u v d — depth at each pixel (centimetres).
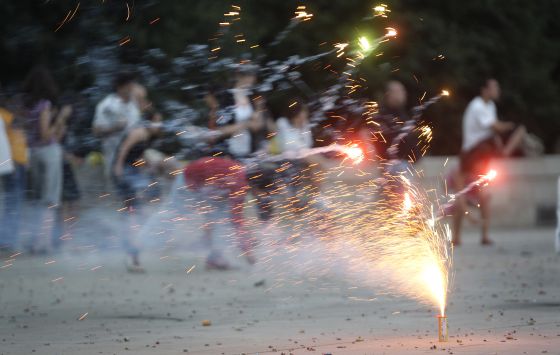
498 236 4088
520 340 1542
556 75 6212
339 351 1467
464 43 5528
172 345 1559
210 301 2119
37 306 2067
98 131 2912
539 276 2536
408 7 5428
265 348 1514
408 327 1703
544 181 4747
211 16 4391
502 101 5775
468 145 3716
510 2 5675
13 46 4459
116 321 1850
